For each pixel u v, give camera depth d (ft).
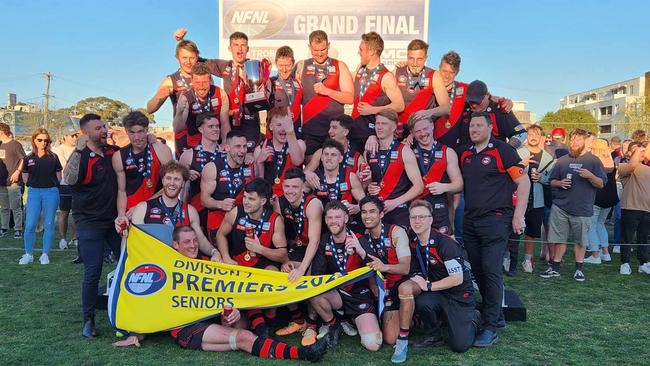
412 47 18.29
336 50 26.61
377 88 18.28
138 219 14.92
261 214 14.73
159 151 15.89
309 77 18.93
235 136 16.02
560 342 14.38
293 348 12.76
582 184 22.04
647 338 14.73
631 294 19.80
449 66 18.60
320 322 14.78
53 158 24.13
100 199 14.58
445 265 13.55
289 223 15.61
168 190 14.71
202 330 13.41
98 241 14.69
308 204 14.82
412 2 26.16
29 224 24.04
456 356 13.29
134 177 15.53
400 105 18.06
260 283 14.12
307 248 14.56
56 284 20.24
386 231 14.11
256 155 17.17
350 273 13.80
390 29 26.35
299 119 19.44
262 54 26.86
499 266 14.51
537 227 23.76
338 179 15.94
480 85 17.87
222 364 12.39
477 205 14.75
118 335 14.15
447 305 13.82
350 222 16.03
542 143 24.63
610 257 27.94
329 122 18.80
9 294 18.72
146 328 13.71
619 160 34.63
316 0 26.50
